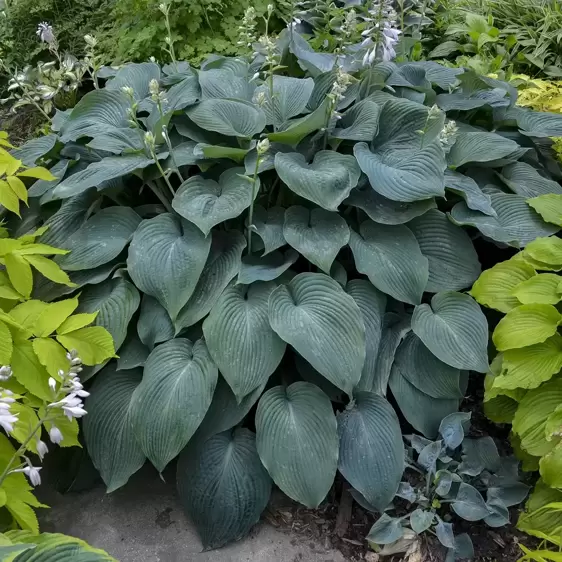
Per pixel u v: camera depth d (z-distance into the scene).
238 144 2.80
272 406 2.24
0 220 2.88
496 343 2.29
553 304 2.30
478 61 4.23
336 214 2.54
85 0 5.41
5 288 2.24
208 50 4.48
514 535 2.26
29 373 1.98
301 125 2.54
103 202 2.88
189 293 2.32
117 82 3.16
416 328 2.37
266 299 2.37
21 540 1.66
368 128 2.74
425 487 2.28
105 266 2.54
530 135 3.10
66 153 3.00
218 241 2.58
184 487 2.28
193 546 2.26
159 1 4.32
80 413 1.60
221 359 2.21
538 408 2.19
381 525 2.18
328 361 2.18
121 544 2.27
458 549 2.16
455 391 2.39
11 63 5.27
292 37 3.39
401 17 3.62
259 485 2.27
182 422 2.15
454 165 2.86
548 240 2.50
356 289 2.49
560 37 4.64
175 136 2.91
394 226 2.59
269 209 2.67
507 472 2.33
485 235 2.57
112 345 2.19
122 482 2.24
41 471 2.48
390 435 2.26
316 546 2.26
